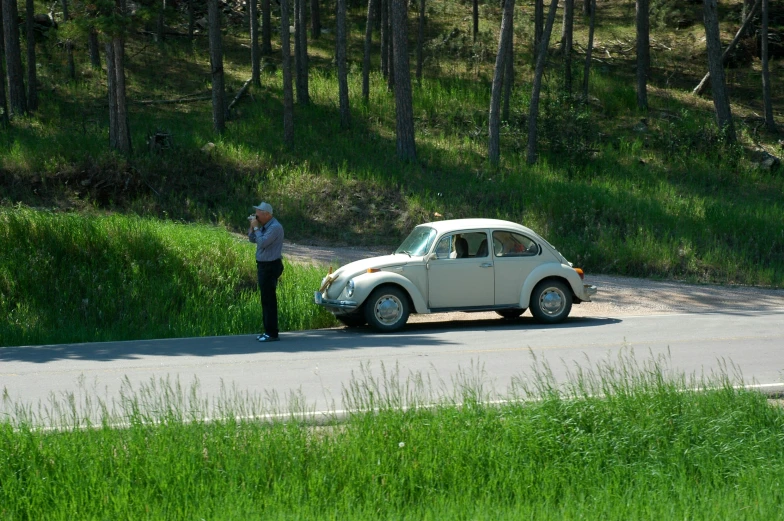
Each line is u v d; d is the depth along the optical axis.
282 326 54.97
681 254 85.12
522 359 40.94
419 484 21.03
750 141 135.25
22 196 89.69
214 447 22.36
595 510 19.22
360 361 40.41
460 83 146.00
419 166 108.94
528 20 183.62
